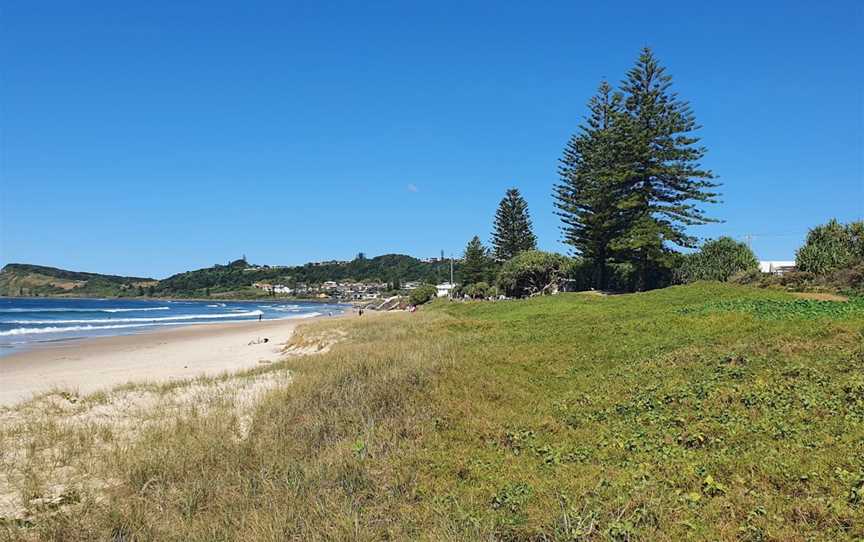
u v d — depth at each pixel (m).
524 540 5.32
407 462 7.54
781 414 7.73
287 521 6.04
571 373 12.36
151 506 6.74
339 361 15.24
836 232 27.77
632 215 40.78
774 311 16.34
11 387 16.09
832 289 24.50
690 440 7.41
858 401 7.61
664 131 39.28
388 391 10.96
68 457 8.46
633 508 5.54
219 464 7.92
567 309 27.75
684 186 39.66
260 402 11.16
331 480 7.11
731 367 10.23
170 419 10.34
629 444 7.61
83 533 6.10
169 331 41.81
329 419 9.66
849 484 5.41
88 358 24.36
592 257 46.00
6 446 8.95
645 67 39.47
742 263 36.09
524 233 69.31
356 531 5.57
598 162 44.09
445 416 9.47
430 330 23.45
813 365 9.54
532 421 9.02
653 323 16.66
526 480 6.59
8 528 6.23
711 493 5.77
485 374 12.19
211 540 5.73
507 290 56.81
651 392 9.71
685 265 39.25
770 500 5.39
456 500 6.20
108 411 11.30
